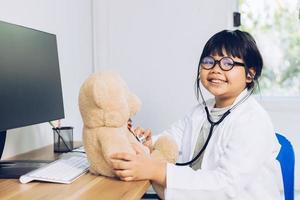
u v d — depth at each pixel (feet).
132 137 3.61
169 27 6.98
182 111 7.02
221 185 3.37
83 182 3.23
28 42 3.93
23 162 3.99
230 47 3.93
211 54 4.02
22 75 3.79
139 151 3.44
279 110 6.73
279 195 3.98
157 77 7.09
